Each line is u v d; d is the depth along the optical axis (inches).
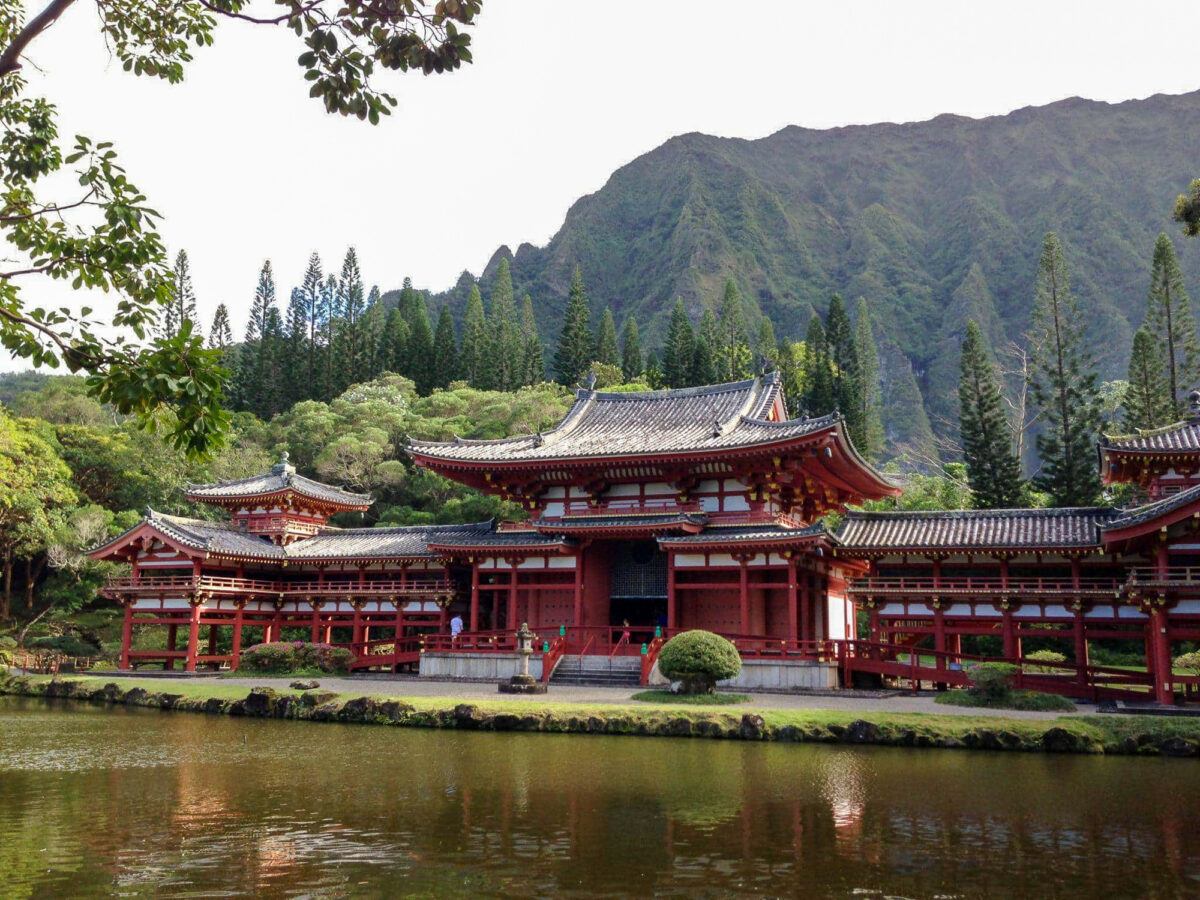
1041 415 2945.4
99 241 498.3
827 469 1811.0
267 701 1318.9
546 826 619.2
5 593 2915.8
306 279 4960.6
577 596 1761.8
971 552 1740.9
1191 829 618.2
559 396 3929.6
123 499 3198.8
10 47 413.1
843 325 4023.1
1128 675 1385.3
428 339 4616.1
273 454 3585.1
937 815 657.6
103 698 1555.1
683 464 1728.6
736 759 903.1
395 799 705.0
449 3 455.2
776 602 1705.2
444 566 2025.1
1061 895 478.9
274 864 525.7
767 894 478.0
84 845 567.2
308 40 456.1
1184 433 1540.4
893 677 1729.8
